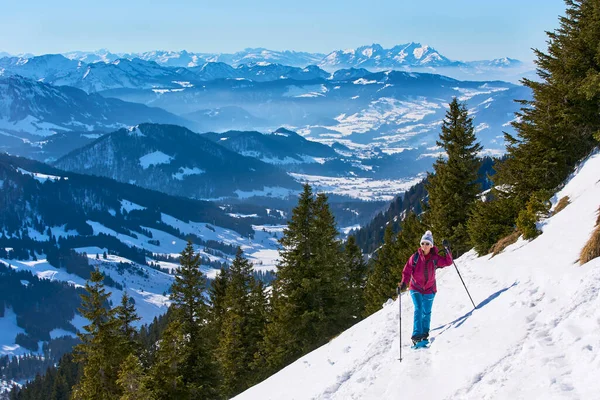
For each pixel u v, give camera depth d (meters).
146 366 30.00
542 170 20.88
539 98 22.53
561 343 6.65
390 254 49.22
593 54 20.84
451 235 31.30
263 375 35.00
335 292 33.25
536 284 10.06
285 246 33.34
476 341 8.77
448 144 32.12
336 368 13.08
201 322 32.78
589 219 12.62
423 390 7.98
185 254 32.88
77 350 26.31
